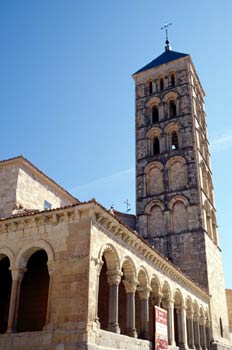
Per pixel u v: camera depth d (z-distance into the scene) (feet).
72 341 56.49
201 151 170.50
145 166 166.30
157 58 197.36
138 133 176.86
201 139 176.04
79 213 66.13
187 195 151.12
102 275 91.61
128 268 77.71
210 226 155.43
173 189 155.33
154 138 174.91
